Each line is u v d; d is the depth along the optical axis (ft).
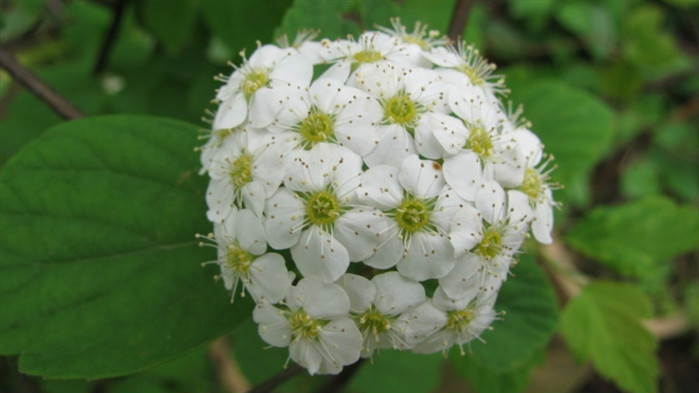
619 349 0.38
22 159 0.29
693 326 0.61
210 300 0.28
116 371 0.27
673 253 0.38
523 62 0.68
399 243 0.24
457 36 0.33
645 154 0.67
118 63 0.48
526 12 0.67
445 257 0.24
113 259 0.28
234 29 0.36
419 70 0.26
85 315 0.28
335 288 0.24
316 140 0.25
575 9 0.67
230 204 0.25
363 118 0.25
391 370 0.45
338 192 0.24
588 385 0.60
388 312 0.24
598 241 0.39
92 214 0.29
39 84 0.33
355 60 0.27
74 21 0.52
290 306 0.25
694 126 0.68
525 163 0.27
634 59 0.60
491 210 0.25
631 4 0.70
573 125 0.39
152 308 0.28
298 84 0.26
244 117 0.26
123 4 0.43
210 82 0.44
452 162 0.25
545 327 0.31
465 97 0.26
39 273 0.28
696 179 0.67
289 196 0.24
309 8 0.30
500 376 0.38
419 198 0.24
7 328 0.27
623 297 0.38
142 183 0.29
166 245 0.29
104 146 0.29
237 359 0.43
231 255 0.25
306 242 0.24
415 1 0.35
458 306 0.25
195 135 0.30
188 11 0.40
